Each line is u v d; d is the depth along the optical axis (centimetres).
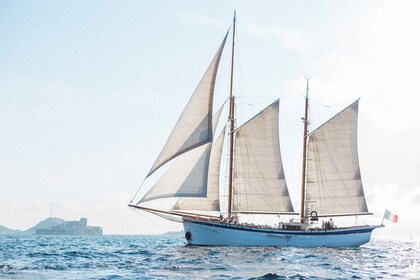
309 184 8106
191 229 7169
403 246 13238
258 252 6538
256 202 7562
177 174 6719
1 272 4219
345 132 7881
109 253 6994
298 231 7462
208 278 3988
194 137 6619
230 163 7619
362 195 7788
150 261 5384
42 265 4866
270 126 7531
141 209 6994
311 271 4678
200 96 6700
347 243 7812
